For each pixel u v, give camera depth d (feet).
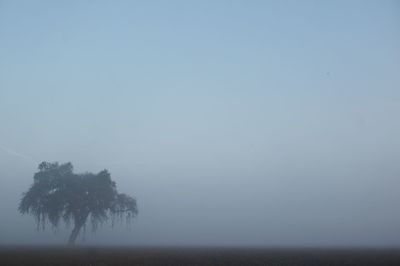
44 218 229.66
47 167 235.61
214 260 128.57
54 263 107.65
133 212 244.01
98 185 234.38
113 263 111.96
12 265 101.09
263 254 179.52
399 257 154.81
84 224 236.63
